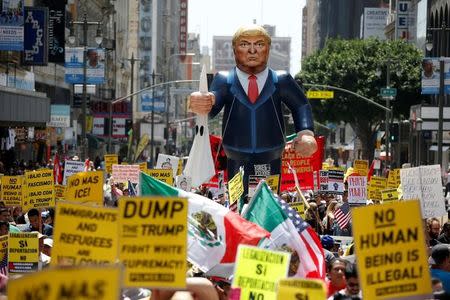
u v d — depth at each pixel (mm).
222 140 20828
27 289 7418
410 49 88312
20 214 24188
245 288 10867
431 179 19844
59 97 81000
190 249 13766
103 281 7484
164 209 10141
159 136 132625
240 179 19828
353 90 88000
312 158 25094
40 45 53031
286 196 25156
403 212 10297
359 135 91688
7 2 44844
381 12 132750
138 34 150375
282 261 10852
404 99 87188
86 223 10578
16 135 60375
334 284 12688
